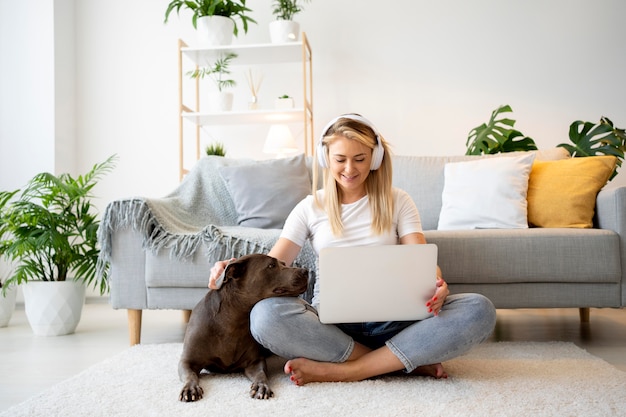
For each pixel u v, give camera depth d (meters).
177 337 2.55
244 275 1.57
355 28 4.00
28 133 3.81
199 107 4.06
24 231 2.70
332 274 1.50
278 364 1.85
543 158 2.86
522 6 3.91
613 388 1.49
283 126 3.78
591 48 3.86
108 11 4.11
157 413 1.33
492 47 3.92
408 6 3.97
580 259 2.17
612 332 2.56
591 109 3.86
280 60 3.93
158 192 4.09
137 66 4.10
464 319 1.51
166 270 2.24
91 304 3.83
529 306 2.20
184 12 4.09
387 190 1.73
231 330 1.61
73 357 2.15
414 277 1.51
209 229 2.24
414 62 3.97
